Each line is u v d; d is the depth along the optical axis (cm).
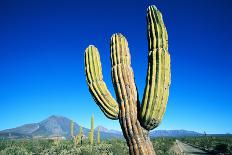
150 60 554
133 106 567
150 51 562
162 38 555
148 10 591
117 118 595
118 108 594
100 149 3009
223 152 3369
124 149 3281
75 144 3303
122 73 582
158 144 4588
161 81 536
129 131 562
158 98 532
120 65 588
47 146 3334
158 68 539
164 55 545
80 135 3409
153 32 565
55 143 3759
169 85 547
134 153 558
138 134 557
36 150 2914
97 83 612
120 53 595
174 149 3931
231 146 3359
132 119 561
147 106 539
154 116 536
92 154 2514
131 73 592
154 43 559
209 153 3512
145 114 542
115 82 587
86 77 632
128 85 577
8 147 3017
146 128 562
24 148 2927
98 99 607
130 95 573
